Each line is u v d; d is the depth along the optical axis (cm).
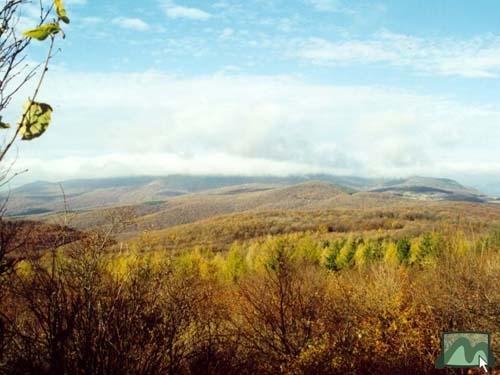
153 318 321
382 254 2989
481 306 895
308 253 2806
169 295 341
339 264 2691
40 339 250
